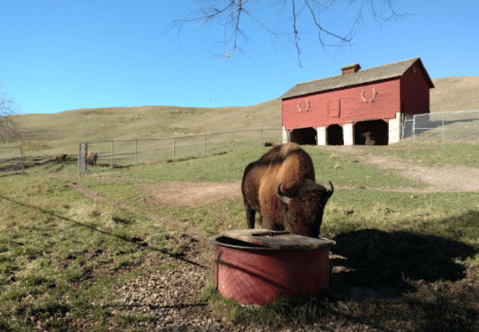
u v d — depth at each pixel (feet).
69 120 284.41
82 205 35.27
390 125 87.56
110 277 18.26
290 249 13.21
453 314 13.10
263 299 13.65
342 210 31.73
